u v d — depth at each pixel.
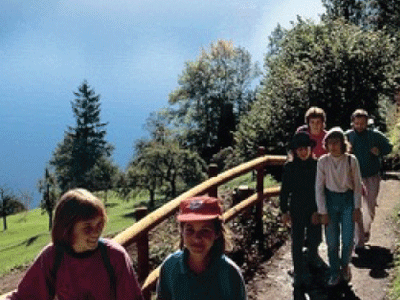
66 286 2.24
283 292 5.35
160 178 56.16
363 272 5.53
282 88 18.05
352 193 4.95
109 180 88.50
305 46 21.06
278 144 18.20
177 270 2.54
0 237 60.66
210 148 72.44
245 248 6.46
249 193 7.39
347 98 16.52
